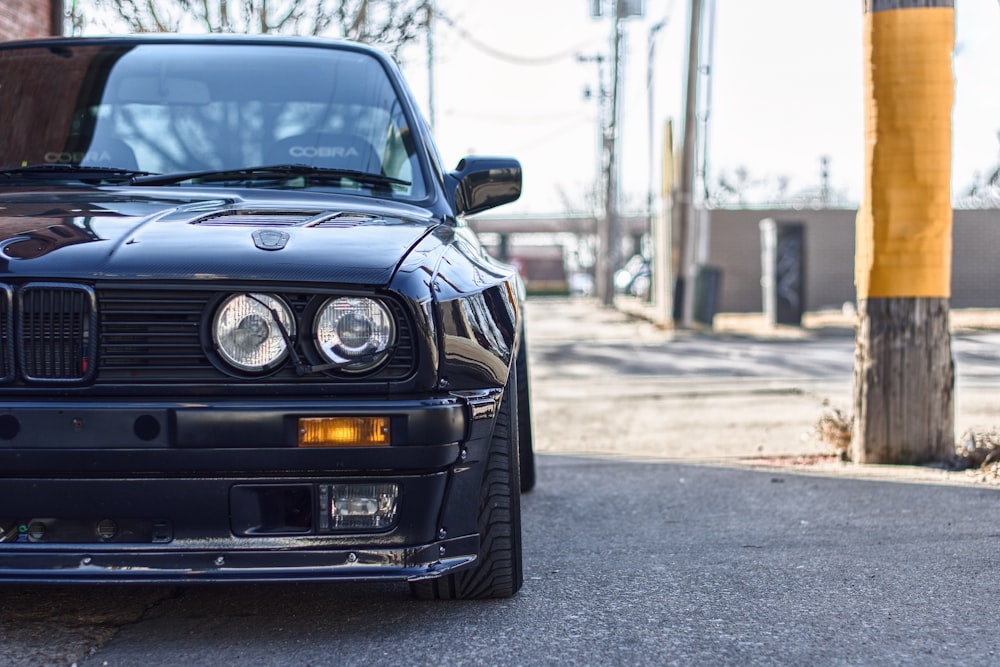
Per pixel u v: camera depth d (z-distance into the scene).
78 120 3.41
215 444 2.31
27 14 7.17
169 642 2.58
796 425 6.79
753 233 31.89
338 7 7.75
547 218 56.34
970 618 2.79
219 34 3.77
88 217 2.68
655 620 2.76
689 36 19.03
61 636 2.60
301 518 2.40
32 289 2.33
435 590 2.87
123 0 7.49
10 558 2.37
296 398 2.36
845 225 32.12
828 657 2.50
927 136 4.93
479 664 2.45
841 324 21.41
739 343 15.61
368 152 3.37
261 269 2.35
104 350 2.34
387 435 2.35
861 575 3.20
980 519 3.93
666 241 19.91
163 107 3.44
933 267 5.05
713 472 5.05
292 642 2.59
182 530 2.37
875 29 4.98
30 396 2.34
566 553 3.48
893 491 4.48
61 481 2.35
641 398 8.41
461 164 3.56
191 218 2.69
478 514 2.66
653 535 3.75
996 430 5.55
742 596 2.98
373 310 2.37
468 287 2.61
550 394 8.78
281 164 3.31
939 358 5.10
